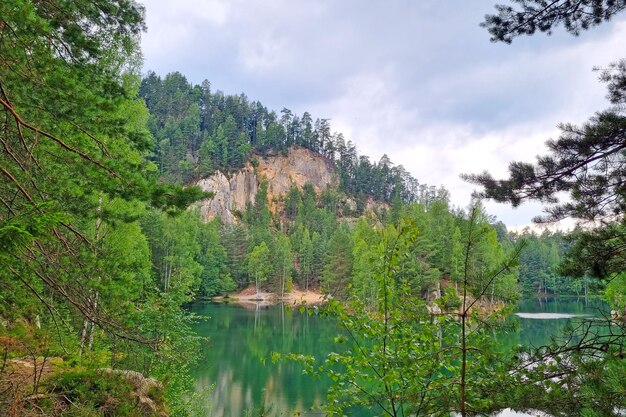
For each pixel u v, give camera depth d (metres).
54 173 5.90
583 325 4.33
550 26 5.89
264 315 52.25
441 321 4.37
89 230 7.71
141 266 6.80
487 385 4.16
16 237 4.10
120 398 6.76
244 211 116.06
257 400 18.06
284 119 151.12
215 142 126.25
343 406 4.80
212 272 71.50
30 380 6.20
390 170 153.38
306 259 81.38
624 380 3.22
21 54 5.41
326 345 30.12
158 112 141.50
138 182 5.96
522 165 5.52
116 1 7.47
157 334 10.12
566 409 3.64
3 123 5.92
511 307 4.16
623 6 5.43
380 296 4.77
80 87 5.96
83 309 6.14
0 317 6.17
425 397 4.45
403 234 4.79
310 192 128.50
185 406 11.46
